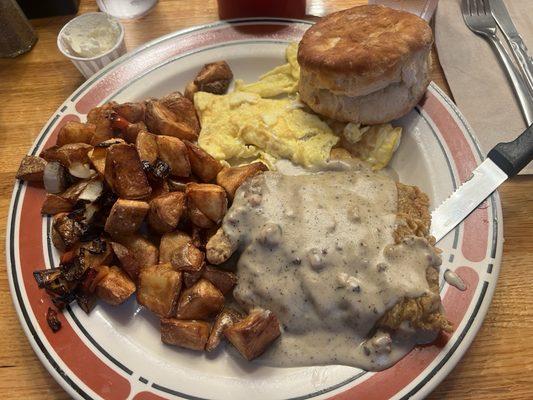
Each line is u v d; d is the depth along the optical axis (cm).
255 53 32
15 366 23
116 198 25
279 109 30
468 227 25
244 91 31
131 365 22
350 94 27
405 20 27
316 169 28
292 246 24
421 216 25
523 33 33
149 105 28
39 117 31
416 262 23
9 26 32
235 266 25
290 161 29
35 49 34
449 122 28
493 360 22
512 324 23
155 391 21
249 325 21
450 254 24
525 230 26
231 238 24
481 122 29
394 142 28
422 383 21
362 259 23
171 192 25
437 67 32
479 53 32
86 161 26
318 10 35
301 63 27
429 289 22
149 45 32
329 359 22
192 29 32
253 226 24
